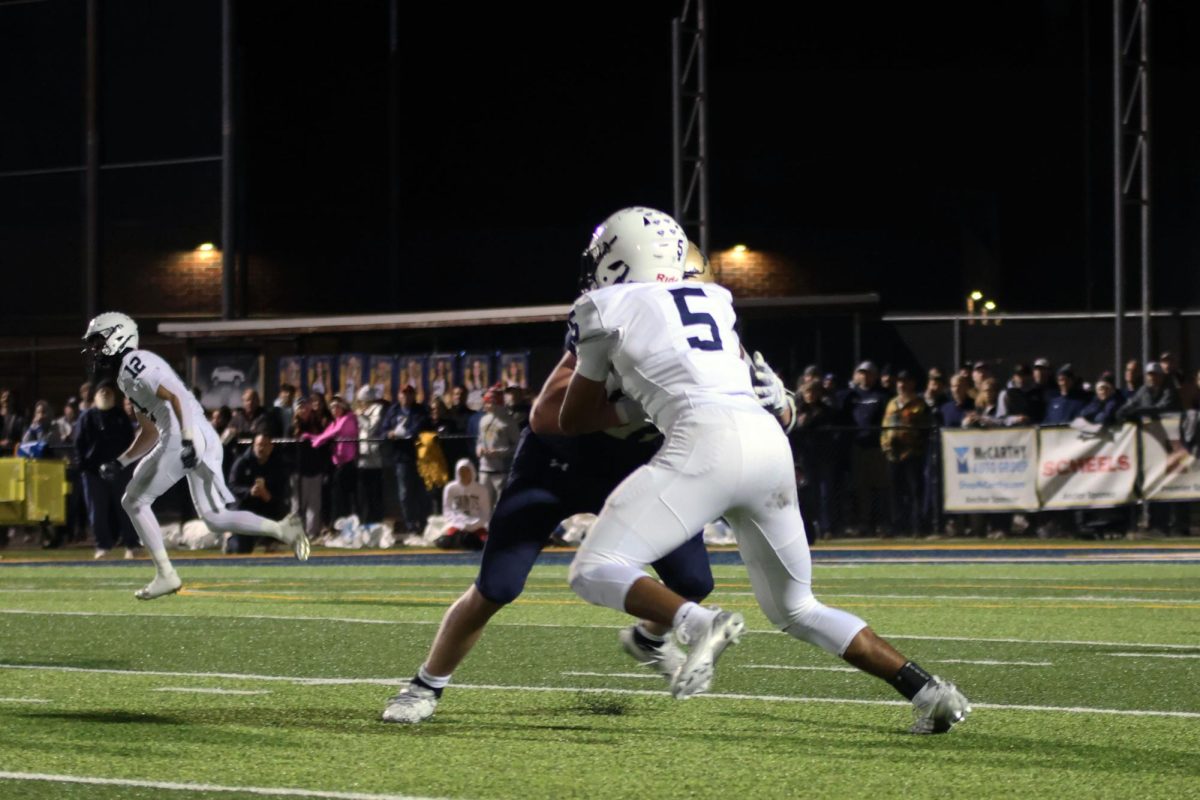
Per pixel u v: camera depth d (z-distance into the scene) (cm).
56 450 4216
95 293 5212
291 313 5703
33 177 5294
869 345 4269
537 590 2406
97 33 5191
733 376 974
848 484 3578
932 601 2158
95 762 1002
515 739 1081
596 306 980
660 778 948
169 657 1580
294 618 1977
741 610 2039
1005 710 1202
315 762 999
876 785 927
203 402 4334
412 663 1521
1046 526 3547
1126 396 3597
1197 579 2506
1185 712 1191
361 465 3831
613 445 1073
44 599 2334
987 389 3606
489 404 3600
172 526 3953
